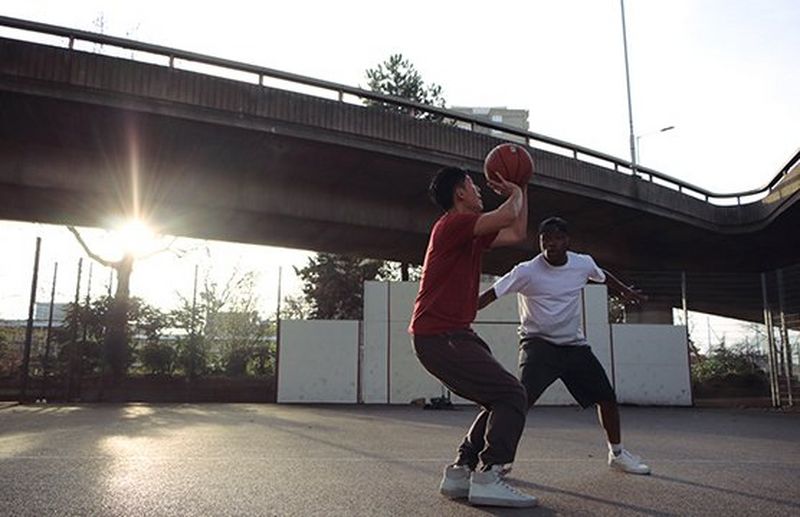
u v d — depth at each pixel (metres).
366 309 16.16
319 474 4.59
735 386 21.75
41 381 15.29
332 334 16.00
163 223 15.34
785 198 16.20
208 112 12.10
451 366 3.52
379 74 31.33
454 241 3.54
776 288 17.20
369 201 15.91
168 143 12.93
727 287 17.97
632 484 4.27
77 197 13.43
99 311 16.30
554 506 3.52
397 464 5.16
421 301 3.63
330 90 13.80
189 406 13.87
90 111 11.62
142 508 3.37
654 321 18.84
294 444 6.64
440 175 3.76
